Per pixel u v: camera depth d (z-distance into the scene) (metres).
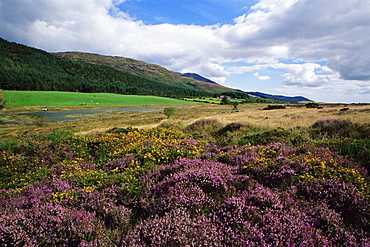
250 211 3.90
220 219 3.85
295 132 11.98
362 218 3.77
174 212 3.92
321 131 11.84
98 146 10.95
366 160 6.16
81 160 9.18
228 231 3.47
